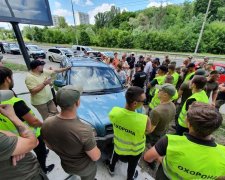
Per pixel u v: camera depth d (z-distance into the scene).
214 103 4.50
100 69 4.50
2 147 1.09
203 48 36.22
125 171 2.98
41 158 2.59
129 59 10.68
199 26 37.34
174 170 1.30
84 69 4.38
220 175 1.21
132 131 2.21
